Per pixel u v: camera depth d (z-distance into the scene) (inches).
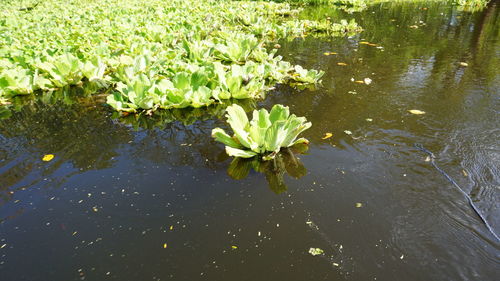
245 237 71.1
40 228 74.8
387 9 394.3
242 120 104.4
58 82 162.4
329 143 106.0
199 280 61.4
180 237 71.4
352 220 74.9
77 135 117.0
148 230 73.5
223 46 201.8
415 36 255.6
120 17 324.8
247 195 83.8
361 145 104.0
